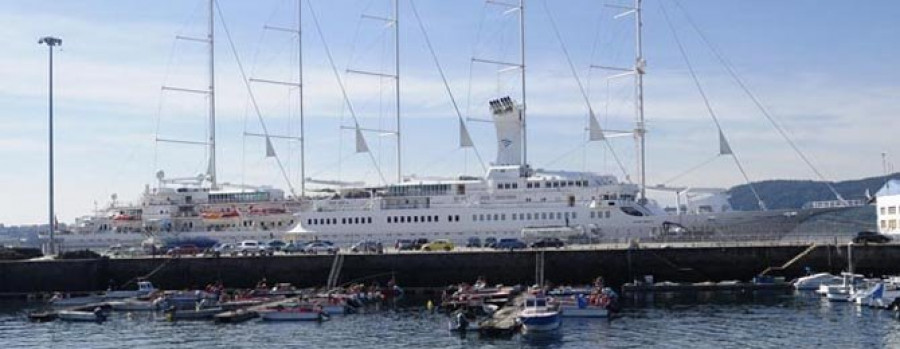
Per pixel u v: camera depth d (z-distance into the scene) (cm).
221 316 7938
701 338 6625
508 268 9969
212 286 9894
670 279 9912
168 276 10356
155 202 13612
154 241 12244
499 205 11631
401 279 10081
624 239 11144
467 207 11756
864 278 9112
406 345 6606
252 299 9081
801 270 9825
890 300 7919
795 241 10494
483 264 10012
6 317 8512
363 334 7125
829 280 9319
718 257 9925
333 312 8406
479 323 7244
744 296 9019
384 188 12531
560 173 12112
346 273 10150
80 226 13762
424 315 8181
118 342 6981
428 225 11875
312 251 10738
